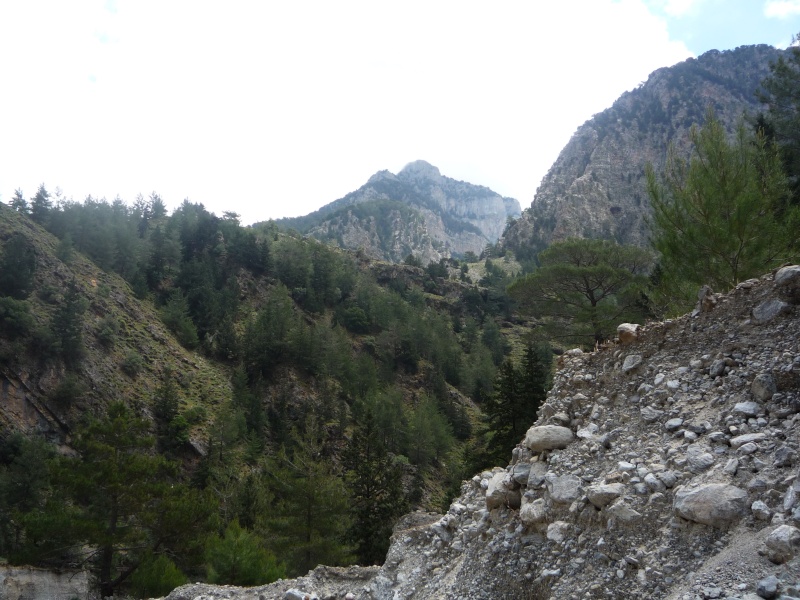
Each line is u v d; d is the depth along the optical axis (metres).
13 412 57.09
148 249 100.25
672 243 16.17
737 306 8.64
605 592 6.32
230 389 74.12
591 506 7.37
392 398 77.44
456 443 76.31
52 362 62.03
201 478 51.28
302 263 114.19
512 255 195.38
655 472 7.05
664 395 8.40
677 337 9.06
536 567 7.62
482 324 125.81
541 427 9.24
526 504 8.44
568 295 32.78
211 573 19.56
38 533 22.23
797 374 7.07
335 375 83.88
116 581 23.64
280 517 28.91
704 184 15.30
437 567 10.40
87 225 90.88
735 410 7.25
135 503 23.64
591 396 9.55
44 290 71.19
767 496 5.82
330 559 27.41
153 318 82.00
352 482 30.66
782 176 16.38
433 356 98.12
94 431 24.92
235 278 105.25
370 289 122.12
